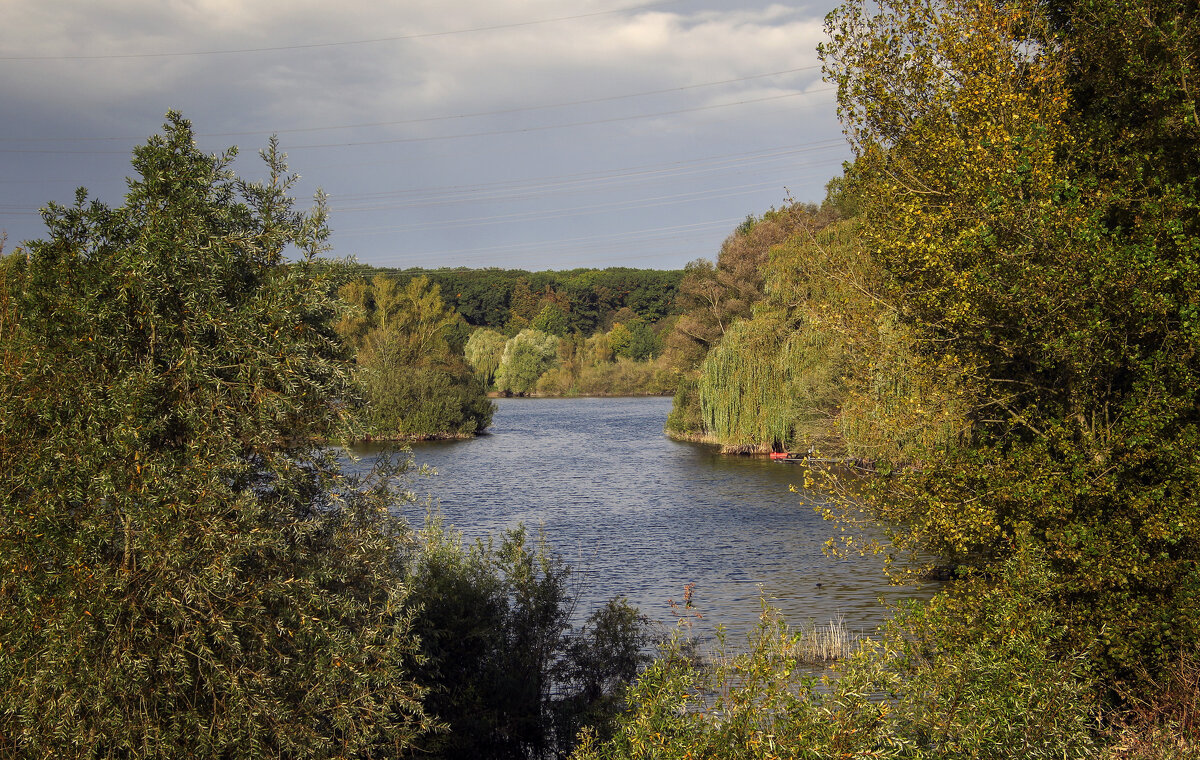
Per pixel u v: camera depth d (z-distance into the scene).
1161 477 11.27
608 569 25.44
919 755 7.07
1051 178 12.13
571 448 65.19
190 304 7.31
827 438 37.53
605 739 10.98
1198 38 11.99
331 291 8.35
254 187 8.30
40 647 6.81
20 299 7.45
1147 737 8.56
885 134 15.36
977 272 11.77
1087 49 13.52
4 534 6.84
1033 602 10.05
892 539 13.74
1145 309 10.85
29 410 7.14
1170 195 11.42
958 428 13.81
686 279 77.94
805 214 71.94
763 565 25.62
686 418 70.12
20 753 6.89
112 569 6.96
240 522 7.06
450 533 14.25
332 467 8.15
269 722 7.21
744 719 6.75
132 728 6.77
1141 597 10.66
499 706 11.72
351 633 8.02
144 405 6.95
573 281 186.75
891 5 14.86
